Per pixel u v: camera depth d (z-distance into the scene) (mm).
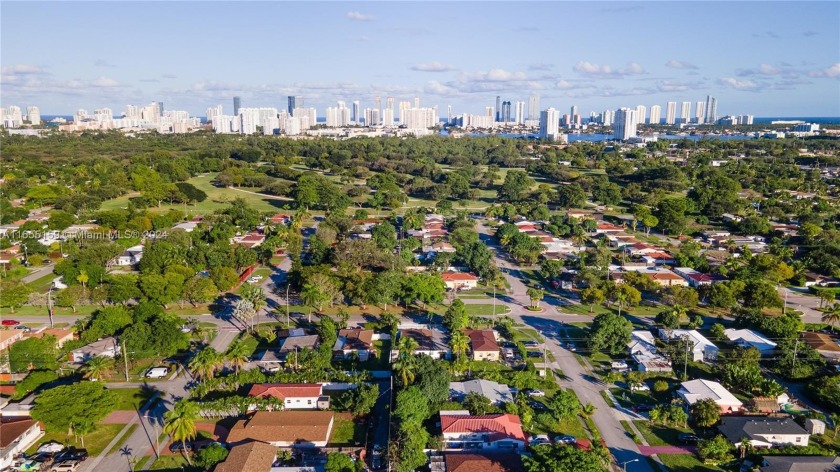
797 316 151125
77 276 171875
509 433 100625
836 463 92375
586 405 114188
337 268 198000
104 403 102938
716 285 166750
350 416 109875
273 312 164250
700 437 103312
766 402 112250
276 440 98062
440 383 111250
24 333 138625
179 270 176250
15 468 91688
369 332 143375
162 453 97375
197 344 141375
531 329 154500
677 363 132125
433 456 96500
